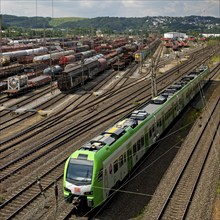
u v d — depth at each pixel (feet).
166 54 426.92
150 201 69.77
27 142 108.58
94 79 251.60
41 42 440.86
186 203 68.39
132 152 81.92
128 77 256.93
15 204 69.67
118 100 172.14
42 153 97.09
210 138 110.63
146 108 110.42
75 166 66.39
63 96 187.93
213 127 123.03
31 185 77.51
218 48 460.14
